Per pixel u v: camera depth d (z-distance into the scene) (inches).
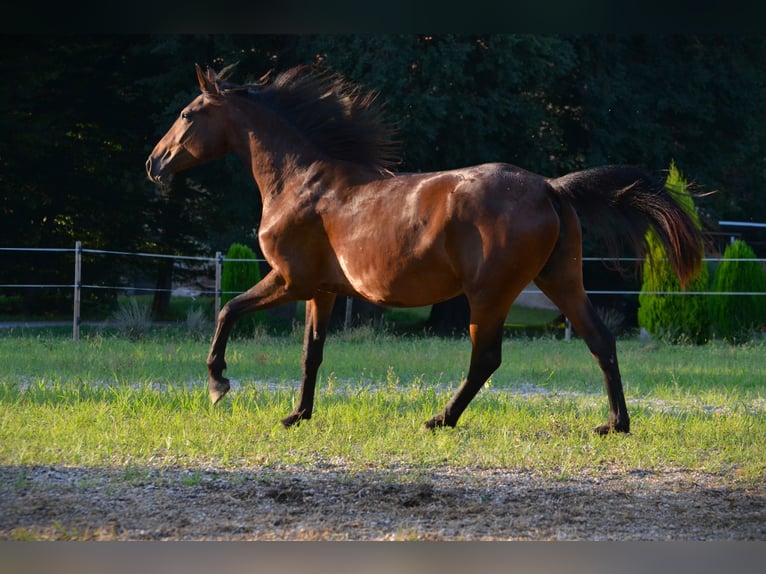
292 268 418.6
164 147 459.2
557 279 397.7
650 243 411.2
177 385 581.0
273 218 423.8
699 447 397.7
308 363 436.5
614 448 385.4
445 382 626.2
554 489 323.9
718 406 536.4
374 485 322.3
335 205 409.1
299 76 445.1
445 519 286.0
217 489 316.2
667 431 424.2
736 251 1063.6
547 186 389.7
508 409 466.6
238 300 431.8
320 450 379.2
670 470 357.7
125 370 647.1
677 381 636.1
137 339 983.0
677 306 1053.8
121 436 389.7
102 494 306.5
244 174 1269.7
